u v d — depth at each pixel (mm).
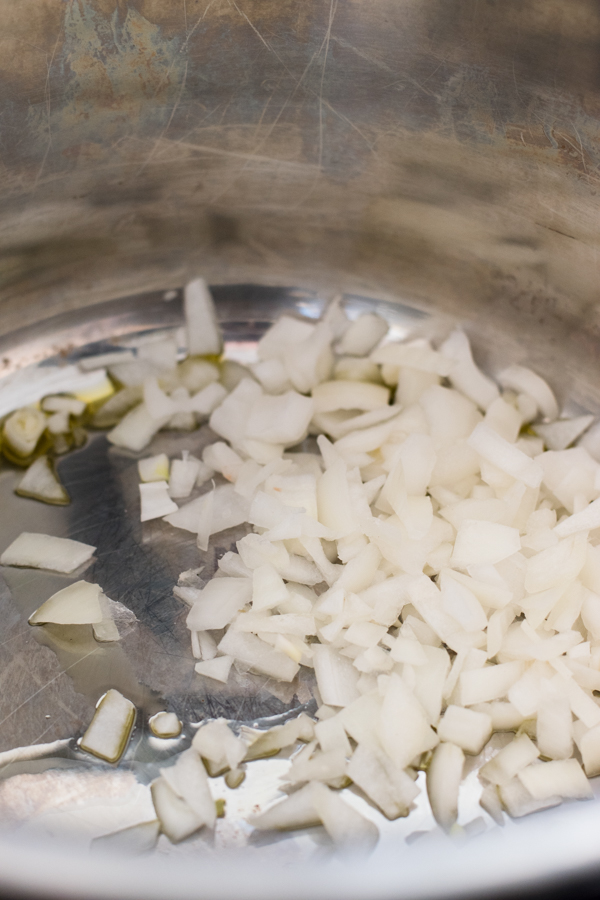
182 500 314
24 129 308
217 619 286
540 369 333
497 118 308
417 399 328
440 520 297
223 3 304
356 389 328
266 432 317
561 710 269
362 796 264
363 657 276
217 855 257
